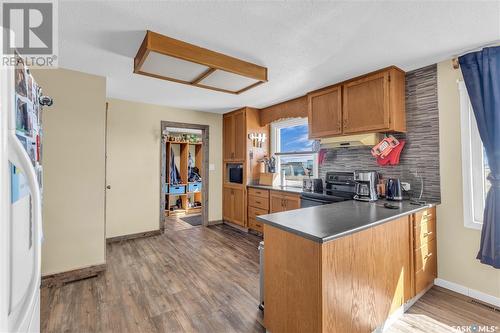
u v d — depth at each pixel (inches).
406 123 104.7
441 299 85.5
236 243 147.4
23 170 30.4
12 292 29.0
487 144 80.2
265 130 181.8
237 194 181.9
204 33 73.5
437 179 96.1
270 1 59.2
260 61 92.9
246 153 173.0
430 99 97.8
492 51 79.8
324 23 68.5
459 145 90.5
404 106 104.0
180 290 91.7
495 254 78.1
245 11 63.2
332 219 67.6
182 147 254.7
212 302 83.9
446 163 93.7
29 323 34.3
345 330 56.8
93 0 58.2
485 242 80.6
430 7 61.4
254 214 166.9
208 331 69.7
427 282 89.0
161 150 167.9
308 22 68.1
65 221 99.5
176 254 128.7
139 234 158.6
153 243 147.1
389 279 71.0
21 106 38.1
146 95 141.9
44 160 95.7
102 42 78.8
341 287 56.1
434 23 68.3
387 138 105.0
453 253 91.7
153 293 89.4
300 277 57.4
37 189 32.1
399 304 74.7
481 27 70.2
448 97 93.0
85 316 75.9
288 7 61.5
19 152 29.8
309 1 59.2
